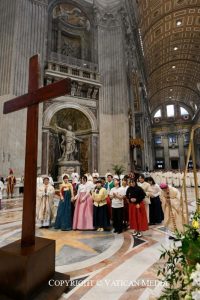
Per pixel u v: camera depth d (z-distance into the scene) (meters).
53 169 13.05
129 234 4.70
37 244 2.37
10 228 4.98
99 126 14.59
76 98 14.13
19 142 11.06
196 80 35.38
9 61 11.50
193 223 1.43
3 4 12.63
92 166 13.94
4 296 2.04
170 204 4.09
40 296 2.07
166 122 47.19
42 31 13.17
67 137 13.47
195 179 2.13
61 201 5.28
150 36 24.16
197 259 1.12
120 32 16.41
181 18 22.09
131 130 17.83
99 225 5.00
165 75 36.03
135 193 4.60
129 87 18.56
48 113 12.77
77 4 16.11
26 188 2.39
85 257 3.35
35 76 2.68
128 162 14.39
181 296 1.14
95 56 15.86
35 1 13.15
